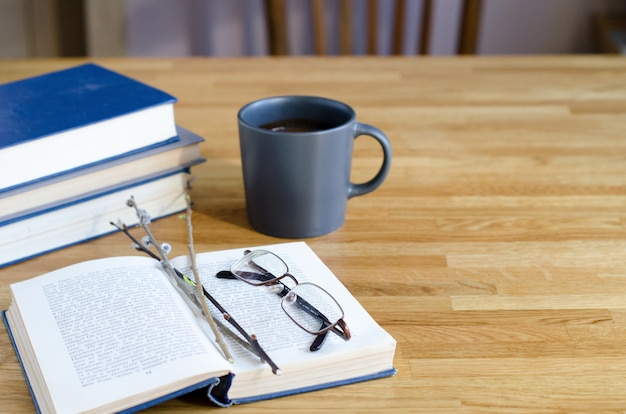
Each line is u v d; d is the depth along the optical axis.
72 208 0.86
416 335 0.73
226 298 0.73
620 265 0.87
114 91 0.93
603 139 1.23
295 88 1.41
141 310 0.69
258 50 2.70
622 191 1.06
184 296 0.73
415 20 2.59
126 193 0.90
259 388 0.64
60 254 0.86
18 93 0.93
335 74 1.49
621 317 0.77
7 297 0.78
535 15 2.65
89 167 0.85
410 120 1.28
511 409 0.64
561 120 1.30
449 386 0.66
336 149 0.85
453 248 0.90
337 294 0.74
